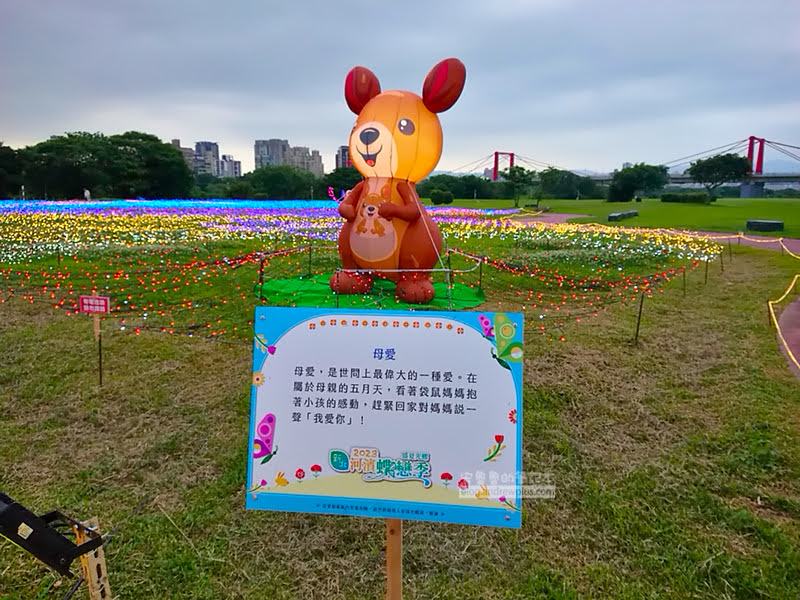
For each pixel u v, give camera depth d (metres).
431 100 8.62
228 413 5.54
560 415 5.59
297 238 17.72
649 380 6.45
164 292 9.88
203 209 29.05
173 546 3.68
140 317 8.47
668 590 3.33
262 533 3.83
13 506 2.68
